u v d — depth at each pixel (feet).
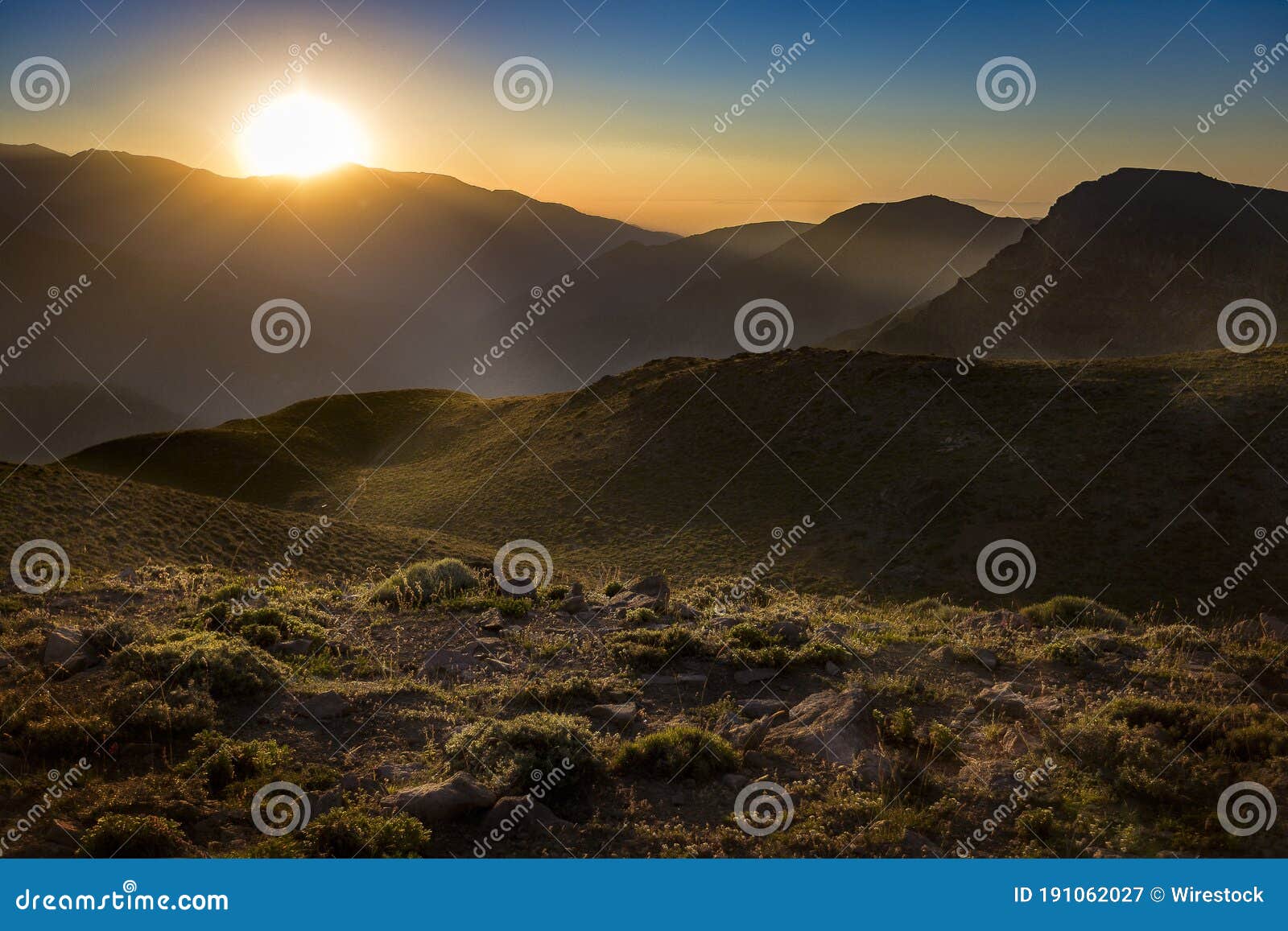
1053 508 219.41
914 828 29.60
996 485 232.94
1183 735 36.40
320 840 27.37
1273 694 42.96
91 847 26.21
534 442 343.05
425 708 40.78
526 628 57.31
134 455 361.51
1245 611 172.96
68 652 44.93
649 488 279.08
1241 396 246.27
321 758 35.14
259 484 340.80
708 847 28.07
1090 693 44.06
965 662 50.26
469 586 71.00
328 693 41.42
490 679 46.65
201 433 383.45
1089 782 32.53
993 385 289.53
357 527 222.28
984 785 32.17
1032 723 39.24
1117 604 181.98
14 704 36.45
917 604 83.30
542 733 33.60
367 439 403.95
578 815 30.58
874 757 34.22
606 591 72.13
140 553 160.86
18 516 157.79
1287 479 209.87
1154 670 47.26
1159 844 28.32
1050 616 66.33
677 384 352.90
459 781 30.42
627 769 34.04
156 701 36.73
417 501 303.27
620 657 50.24
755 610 66.13
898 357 327.26
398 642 53.98
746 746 36.27
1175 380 268.82
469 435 377.50
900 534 223.30
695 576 213.05
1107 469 228.22
